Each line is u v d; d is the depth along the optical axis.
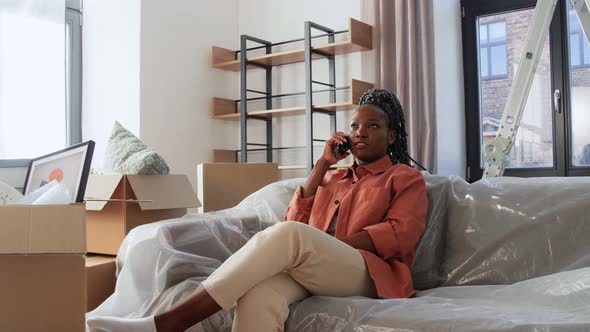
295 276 1.35
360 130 1.75
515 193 1.65
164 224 1.59
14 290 1.05
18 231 1.05
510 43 3.36
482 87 3.46
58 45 3.29
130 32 3.46
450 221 1.71
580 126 3.13
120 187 2.02
